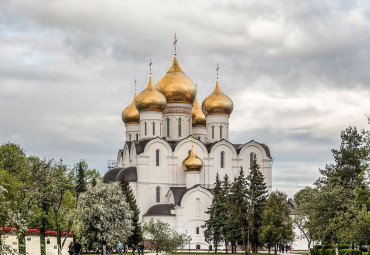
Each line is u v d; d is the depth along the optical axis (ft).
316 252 289.74
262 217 309.42
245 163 415.85
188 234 377.30
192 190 382.42
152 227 276.82
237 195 320.29
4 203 163.84
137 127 433.07
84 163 293.02
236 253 328.29
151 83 408.26
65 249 231.91
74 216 225.56
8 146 266.77
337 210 227.20
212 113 419.13
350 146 276.41
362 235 199.00
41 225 249.34
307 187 272.31
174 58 426.51
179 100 412.98
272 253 336.08
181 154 402.31
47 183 219.82
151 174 392.68
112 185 255.50
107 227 242.99
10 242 172.86
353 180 261.03
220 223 338.13
